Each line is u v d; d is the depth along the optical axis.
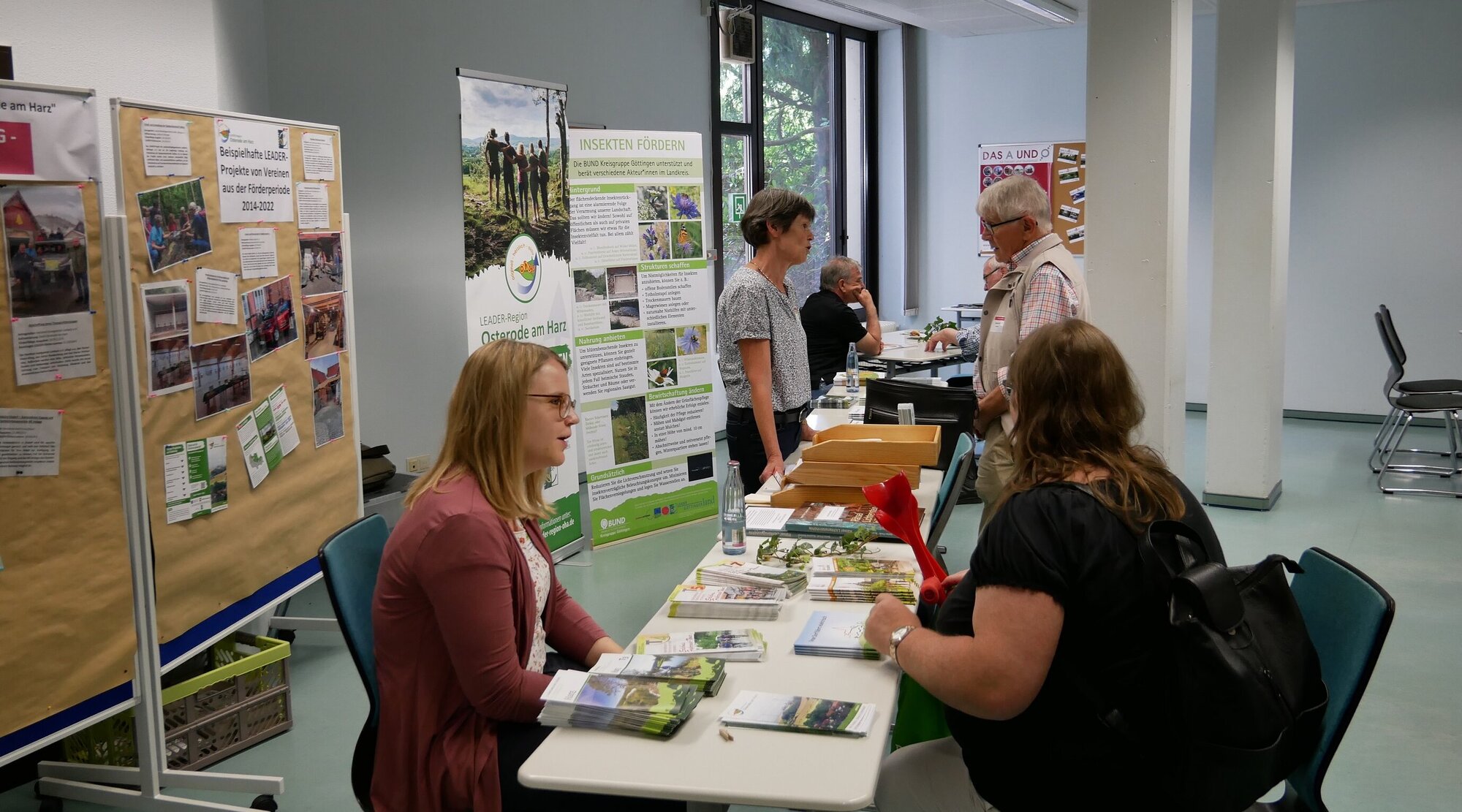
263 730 3.37
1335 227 8.47
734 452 3.99
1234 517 5.95
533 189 4.79
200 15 3.88
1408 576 4.85
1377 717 3.46
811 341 6.12
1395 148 8.17
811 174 9.34
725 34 7.88
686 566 5.04
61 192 2.57
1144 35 4.47
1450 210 8.05
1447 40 7.89
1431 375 8.31
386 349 5.35
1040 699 1.63
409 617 2.00
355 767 2.19
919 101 9.93
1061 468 1.65
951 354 7.02
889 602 1.98
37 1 3.22
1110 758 1.60
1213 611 1.48
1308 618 2.11
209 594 3.12
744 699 1.86
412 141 5.41
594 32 6.62
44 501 2.57
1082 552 1.56
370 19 5.12
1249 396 6.00
